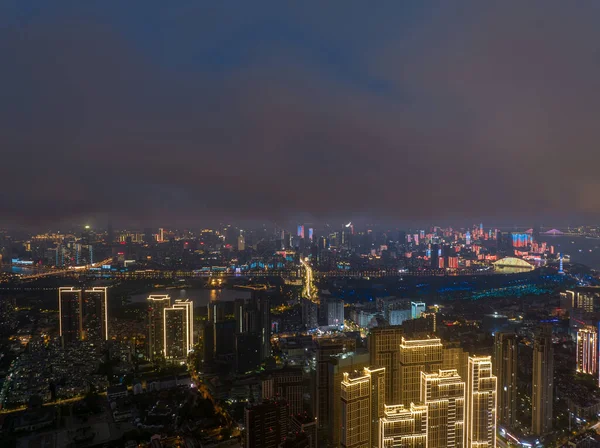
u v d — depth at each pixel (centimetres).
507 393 17925
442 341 17212
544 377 17188
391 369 15912
